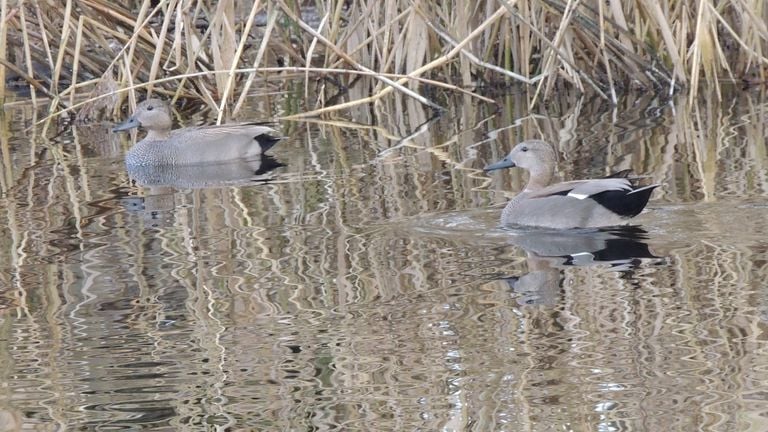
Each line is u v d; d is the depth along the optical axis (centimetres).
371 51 2372
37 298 1114
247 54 2556
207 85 2350
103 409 846
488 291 1091
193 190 1625
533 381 870
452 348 941
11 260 1253
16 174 1755
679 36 2231
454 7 2319
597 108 2159
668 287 1081
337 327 1002
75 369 925
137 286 1144
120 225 1406
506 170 1670
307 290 1110
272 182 1653
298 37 2488
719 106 2114
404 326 998
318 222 1388
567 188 1354
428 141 1923
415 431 794
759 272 1114
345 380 884
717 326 968
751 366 877
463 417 811
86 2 2231
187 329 1010
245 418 823
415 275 1152
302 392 865
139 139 2042
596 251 1223
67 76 2372
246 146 1888
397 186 1580
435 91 2366
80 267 1217
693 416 797
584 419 801
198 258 1240
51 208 1514
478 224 1361
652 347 927
